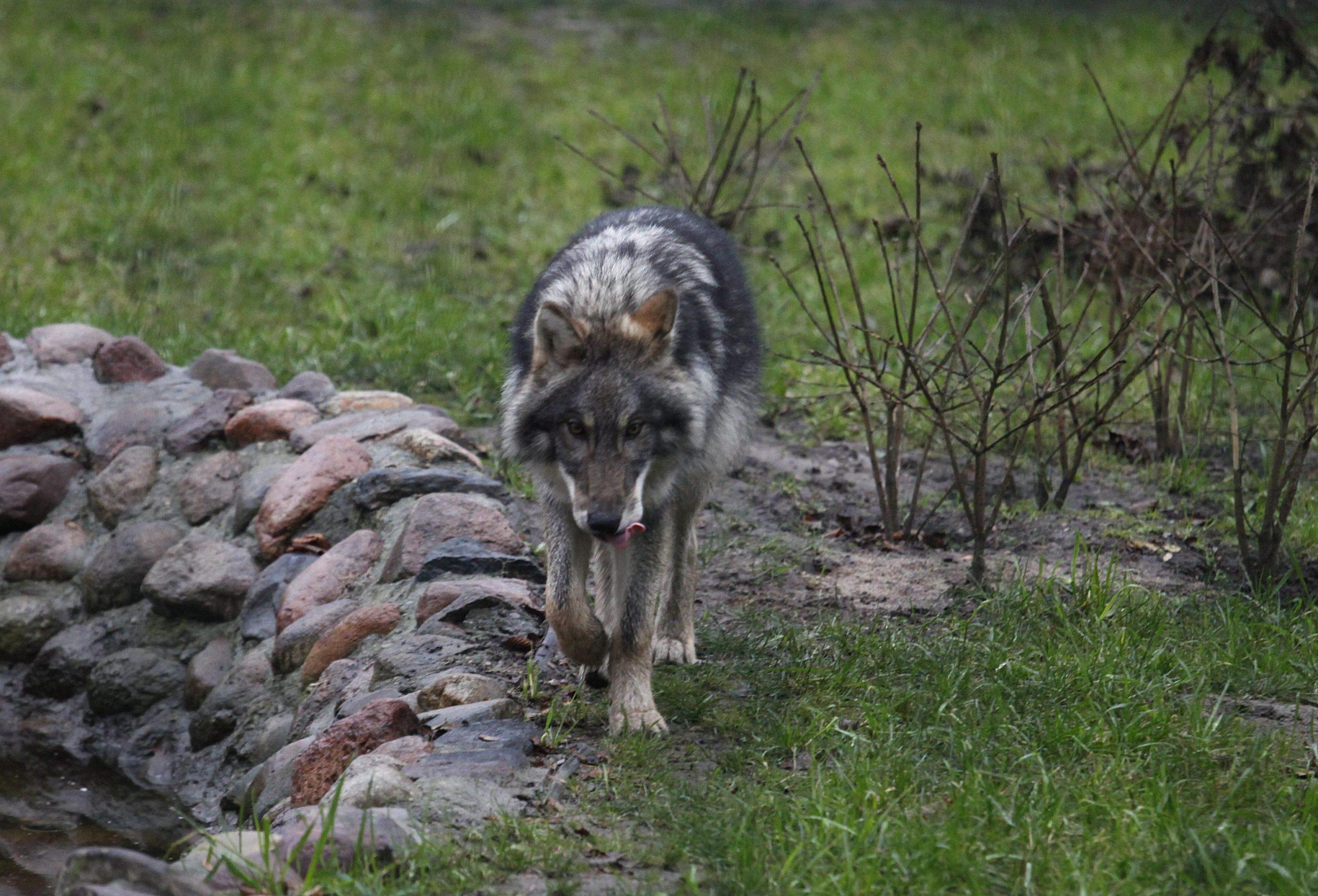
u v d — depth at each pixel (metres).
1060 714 7.06
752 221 18.03
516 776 6.59
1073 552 10.21
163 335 14.55
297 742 7.93
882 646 8.12
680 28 28.80
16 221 17.78
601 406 6.98
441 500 9.89
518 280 17.16
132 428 11.98
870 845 5.78
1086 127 22.00
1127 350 11.88
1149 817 5.99
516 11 30.39
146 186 19.09
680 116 22.81
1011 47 26.50
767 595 9.55
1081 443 10.91
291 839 5.87
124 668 10.07
